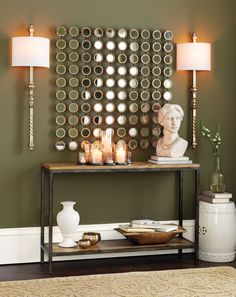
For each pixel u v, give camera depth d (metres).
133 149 6.32
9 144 6.04
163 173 6.42
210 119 6.51
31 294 5.23
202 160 6.50
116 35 6.23
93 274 5.75
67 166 5.75
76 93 6.15
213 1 6.46
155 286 5.44
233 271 5.86
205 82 6.48
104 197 6.28
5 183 6.05
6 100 6.02
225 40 6.51
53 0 6.09
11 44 6.02
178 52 6.30
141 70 6.29
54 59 6.10
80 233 6.21
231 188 6.59
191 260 6.23
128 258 6.29
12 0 6.01
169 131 6.05
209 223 6.14
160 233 5.93
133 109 6.29
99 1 6.18
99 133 6.21
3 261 6.05
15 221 6.08
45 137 6.11
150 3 6.30
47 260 6.11
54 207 6.17
